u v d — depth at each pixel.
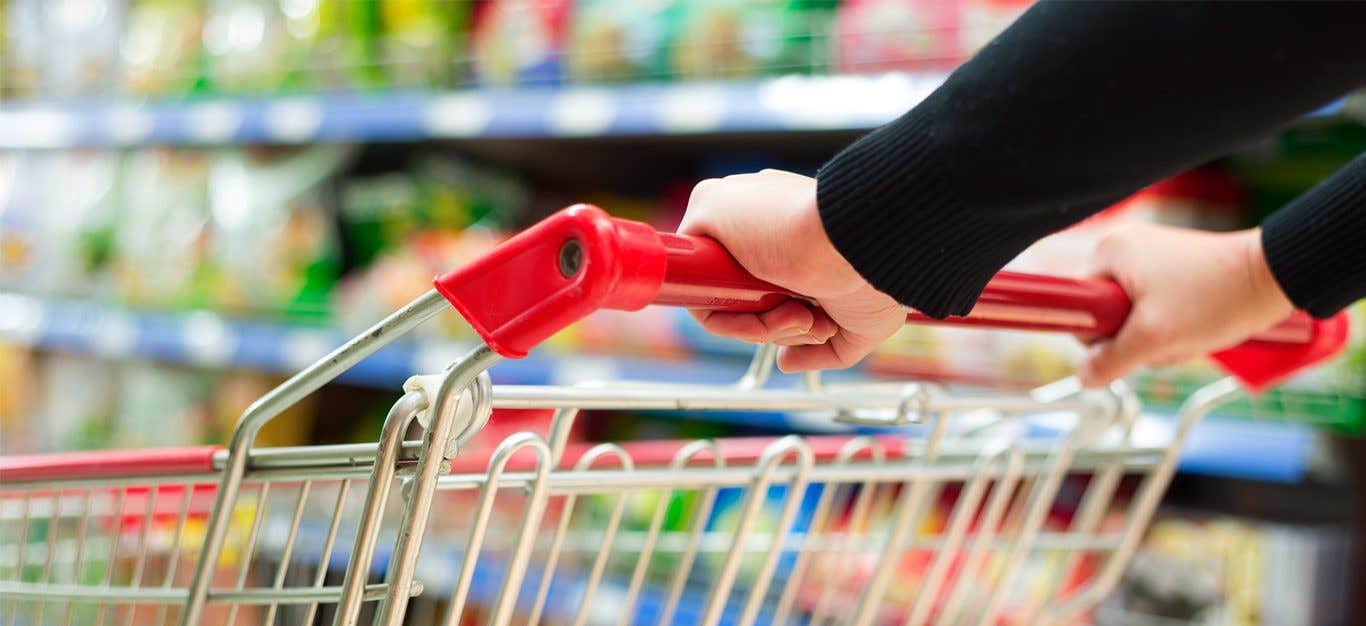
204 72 2.53
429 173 2.49
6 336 2.78
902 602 1.78
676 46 1.98
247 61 2.46
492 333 0.58
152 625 1.54
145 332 2.57
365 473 0.73
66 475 0.88
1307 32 0.51
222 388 2.72
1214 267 0.92
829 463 1.06
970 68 0.56
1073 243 1.73
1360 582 1.77
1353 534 1.77
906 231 0.58
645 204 2.43
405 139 2.41
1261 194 1.82
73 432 2.84
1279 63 0.52
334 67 2.35
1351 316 1.56
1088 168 0.56
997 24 1.71
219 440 2.68
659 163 2.59
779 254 0.62
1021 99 0.54
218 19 2.55
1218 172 1.85
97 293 2.71
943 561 1.06
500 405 0.70
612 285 0.55
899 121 0.59
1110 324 0.95
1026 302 0.84
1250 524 1.68
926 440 1.13
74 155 2.89
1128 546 1.17
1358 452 1.81
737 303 0.65
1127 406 1.10
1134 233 0.97
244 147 2.70
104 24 2.74
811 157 2.39
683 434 2.29
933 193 0.57
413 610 1.88
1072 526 1.60
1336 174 0.91
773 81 1.84
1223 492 1.94
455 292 0.59
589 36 2.07
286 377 2.66
